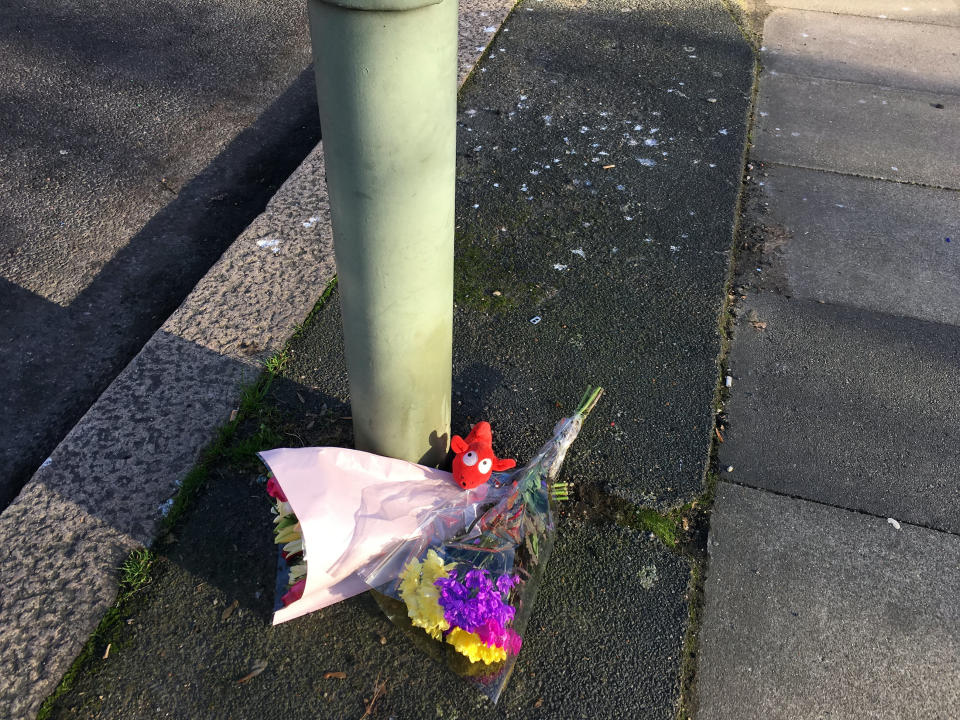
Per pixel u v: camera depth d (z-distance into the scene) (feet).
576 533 7.91
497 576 6.78
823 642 7.28
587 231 11.78
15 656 6.72
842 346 10.28
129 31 17.15
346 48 5.06
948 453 8.98
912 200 12.92
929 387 9.76
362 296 6.47
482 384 9.39
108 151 13.74
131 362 9.22
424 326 6.80
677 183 12.85
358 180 5.71
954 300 11.10
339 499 6.84
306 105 15.17
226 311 9.94
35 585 7.17
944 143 14.33
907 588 7.72
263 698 6.68
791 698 6.90
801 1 19.27
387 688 6.76
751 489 8.51
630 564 7.69
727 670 7.06
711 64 16.08
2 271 11.34
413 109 5.37
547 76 15.39
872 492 8.55
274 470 6.84
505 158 13.17
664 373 9.67
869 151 14.05
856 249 11.92
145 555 7.41
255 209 12.75
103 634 6.98
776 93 15.56
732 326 10.52
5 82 15.29
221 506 7.90
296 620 7.13
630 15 17.71
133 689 6.68
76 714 6.51
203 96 15.25
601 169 13.05
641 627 7.25
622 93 14.99
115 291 11.18
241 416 8.70
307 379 9.23
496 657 6.44
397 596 7.00
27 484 7.94
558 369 9.64
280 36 17.25
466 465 7.30
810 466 8.79
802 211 12.61
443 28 5.21
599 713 6.69
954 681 7.07
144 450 8.28
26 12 17.67
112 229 12.20
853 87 15.89
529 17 17.42
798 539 8.07
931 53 17.21
